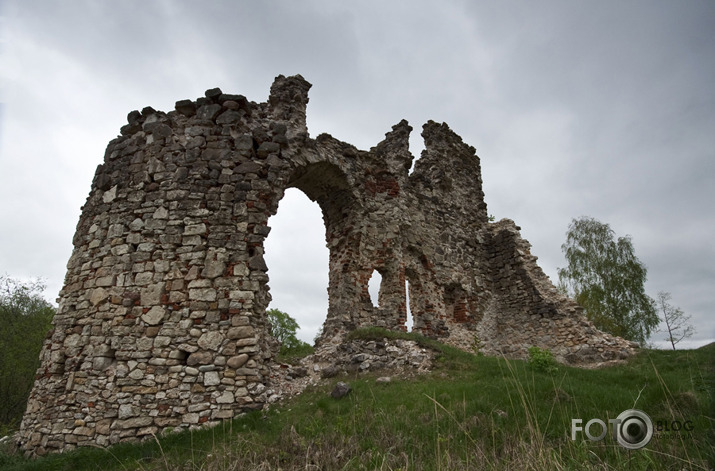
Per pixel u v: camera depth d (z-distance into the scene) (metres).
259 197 9.28
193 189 9.08
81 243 9.49
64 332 8.72
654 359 11.66
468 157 19.58
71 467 6.53
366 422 6.43
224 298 8.42
